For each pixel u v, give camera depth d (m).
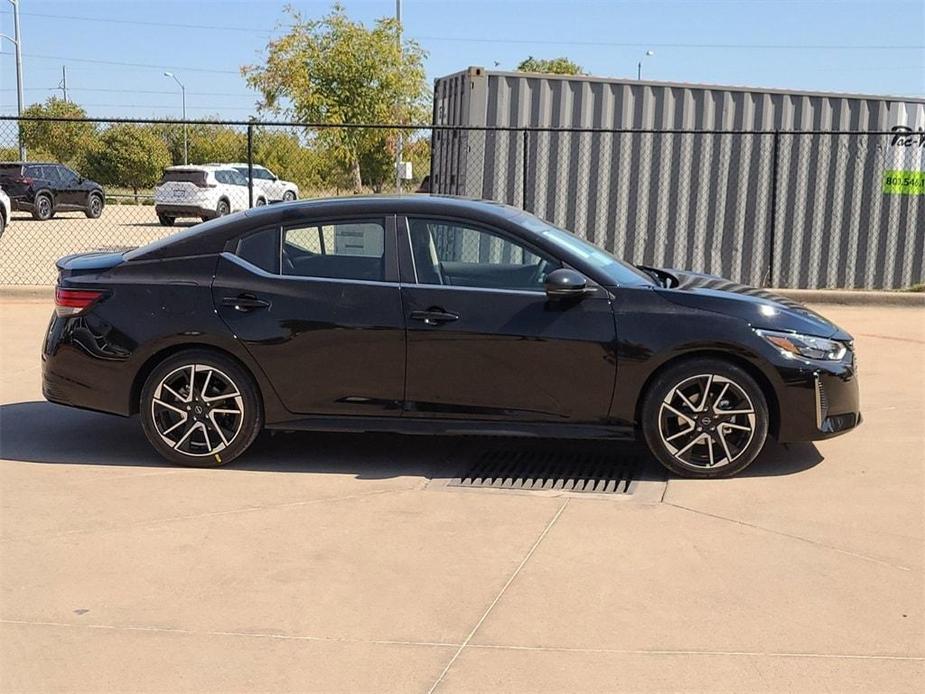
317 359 5.62
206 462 5.79
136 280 5.76
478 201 6.05
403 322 5.55
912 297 11.86
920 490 5.36
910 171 13.19
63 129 43.59
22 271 15.66
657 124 12.64
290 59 27.86
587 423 5.57
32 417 6.95
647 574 4.27
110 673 3.46
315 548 4.58
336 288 5.63
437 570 4.32
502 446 6.30
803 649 3.61
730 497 5.26
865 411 7.07
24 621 3.86
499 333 5.50
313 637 3.72
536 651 3.60
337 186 30.36
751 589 4.11
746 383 5.45
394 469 5.81
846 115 12.99
